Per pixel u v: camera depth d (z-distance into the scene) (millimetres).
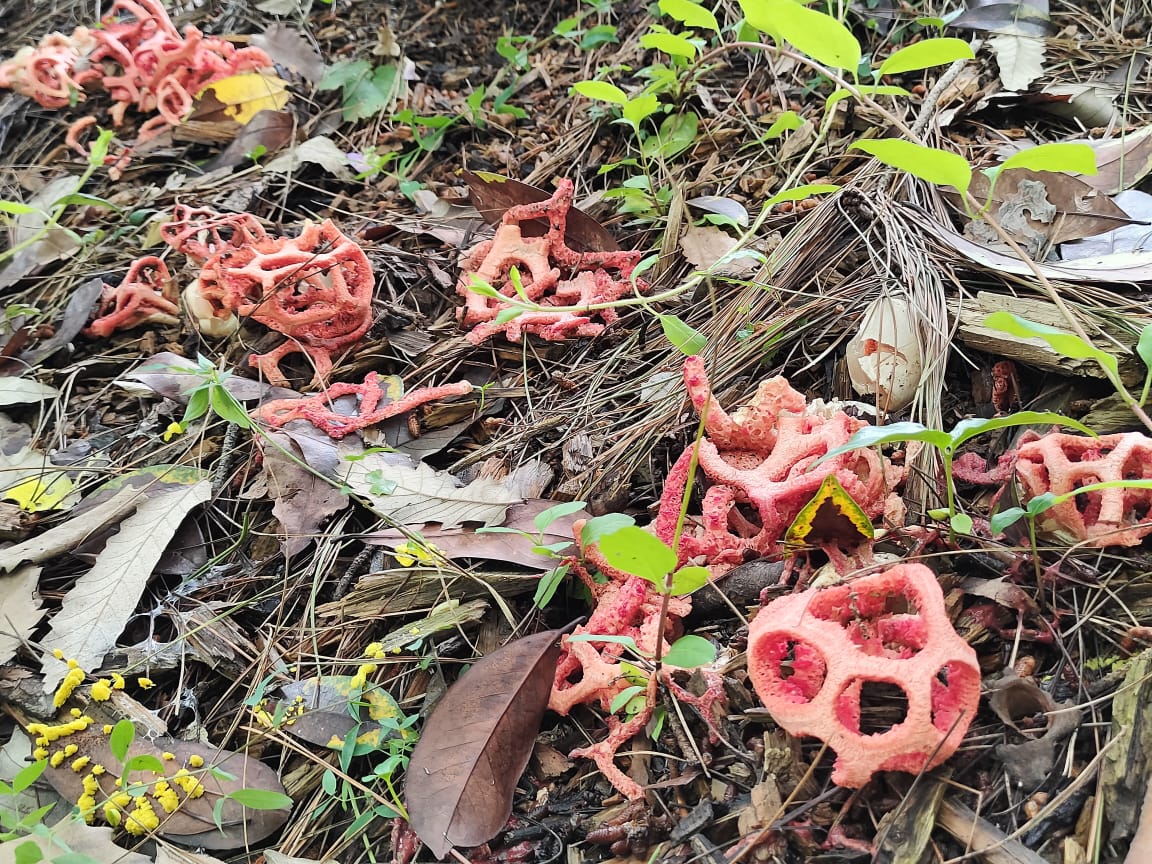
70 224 625
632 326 498
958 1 632
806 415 373
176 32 716
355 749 348
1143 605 327
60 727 354
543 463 436
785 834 297
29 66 704
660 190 559
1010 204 479
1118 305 418
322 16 803
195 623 398
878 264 470
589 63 707
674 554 279
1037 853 280
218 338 533
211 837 333
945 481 375
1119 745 288
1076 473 334
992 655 329
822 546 344
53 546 421
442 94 722
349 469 429
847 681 279
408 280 549
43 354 536
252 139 663
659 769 329
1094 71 578
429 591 392
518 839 322
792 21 376
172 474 454
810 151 493
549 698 345
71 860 281
